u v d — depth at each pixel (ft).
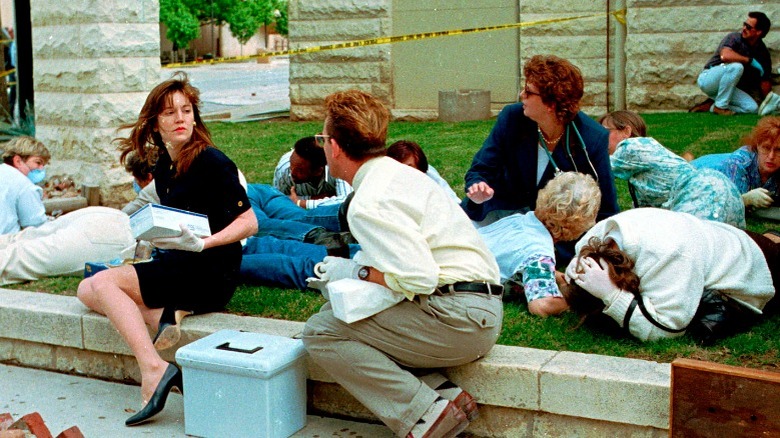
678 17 44.70
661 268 14.53
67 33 31.01
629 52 45.78
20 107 41.47
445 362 13.80
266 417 14.33
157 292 16.01
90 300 16.83
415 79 50.49
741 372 12.39
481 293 13.74
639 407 13.35
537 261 16.49
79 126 31.19
